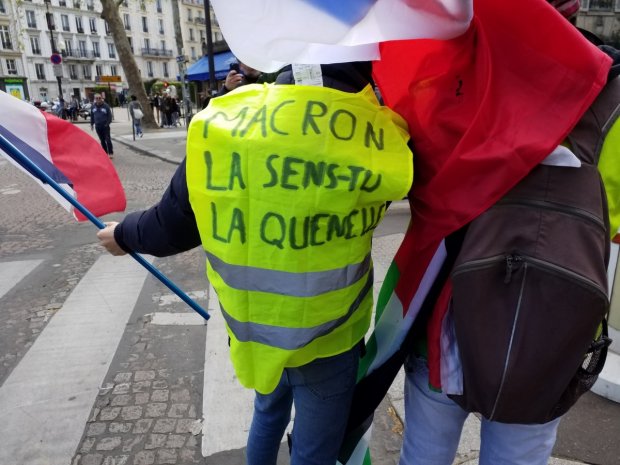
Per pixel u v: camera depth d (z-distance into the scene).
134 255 1.75
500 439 1.23
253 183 1.02
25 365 2.88
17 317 3.53
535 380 0.95
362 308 1.26
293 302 1.06
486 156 0.99
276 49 1.01
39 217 6.44
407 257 1.27
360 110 1.06
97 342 3.14
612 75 1.01
